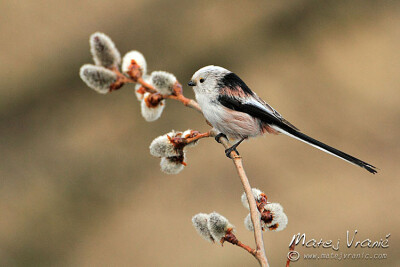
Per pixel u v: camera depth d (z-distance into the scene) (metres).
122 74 3.76
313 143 3.80
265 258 3.68
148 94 3.76
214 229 3.69
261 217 3.70
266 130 3.83
